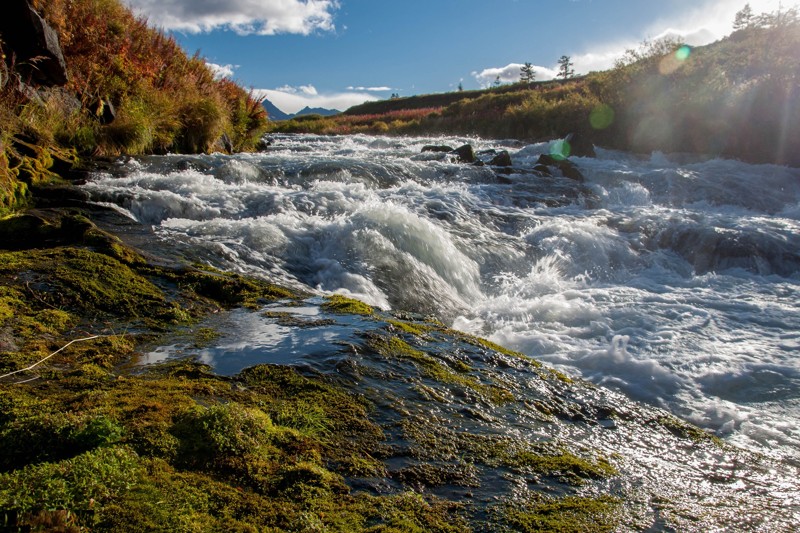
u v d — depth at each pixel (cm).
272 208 753
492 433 295
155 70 1348
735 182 1370
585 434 320
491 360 405
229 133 1577
